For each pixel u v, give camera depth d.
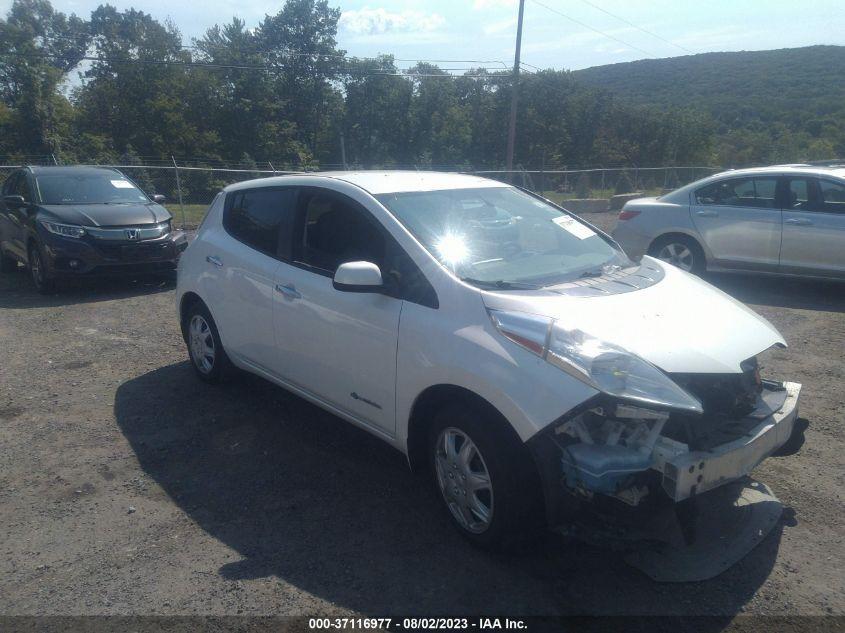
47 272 9.09
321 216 4.49
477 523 3.48
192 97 57.16
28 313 8.36
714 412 3.33
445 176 4.93
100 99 56.62
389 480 4.25
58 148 46.06
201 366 5.79
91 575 3.36
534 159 69.00
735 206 8.88
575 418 3.07
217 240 5.36
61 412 5.30
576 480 3.02
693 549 3.48
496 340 3.30
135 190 10.55
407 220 4.04
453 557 3.46
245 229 5.16
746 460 3.24
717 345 3.36
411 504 3.97
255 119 56.00
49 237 9.01
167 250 9.61
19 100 46.56
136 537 3.67
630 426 3.08
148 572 3.37
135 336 7.34
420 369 3.58
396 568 3.38
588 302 3.54
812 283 9.55
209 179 25.42
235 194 5.42
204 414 5.24
